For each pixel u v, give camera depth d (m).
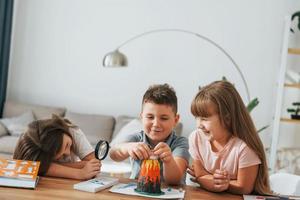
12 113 4.77
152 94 1.58
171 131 1.66
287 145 4.51
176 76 4.78
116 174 3.14
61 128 1.60
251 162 1.49
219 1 4.66
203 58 4.72
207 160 1.60
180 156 1.61
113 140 4.23
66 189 1.36
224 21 4.66
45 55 5.00
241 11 4.62
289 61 4.47
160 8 4.79
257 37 4.60
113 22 4.88
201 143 1.63
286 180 1.80
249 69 4.62
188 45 4.74
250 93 4.62
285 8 4.53
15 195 1.25
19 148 1.57
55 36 4.98
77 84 4.97
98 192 1.35
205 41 4.71
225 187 1.46
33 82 5.03
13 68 5.06
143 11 4.82
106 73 4.92
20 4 5.00
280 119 4.11
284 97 4.52
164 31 4.78
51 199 1.24
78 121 4.62
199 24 4.71
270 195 1.50
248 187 1.49
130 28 4.85
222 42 4.67
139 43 4.83
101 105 4.94
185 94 4.77
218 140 1.57
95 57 4.93
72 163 1.63
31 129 1.58
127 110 4.90
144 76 4.84
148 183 1.37
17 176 1.36
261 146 1.53
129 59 4.86
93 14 4.91
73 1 4.94
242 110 1.53
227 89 1.51
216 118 1.49
